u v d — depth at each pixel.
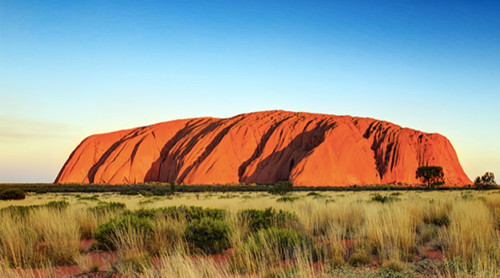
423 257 6.88
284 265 6.23
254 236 7.91
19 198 36.50
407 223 8.97
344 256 6.99
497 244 6.65
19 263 6.64
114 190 81.62
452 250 6.70
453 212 10.96
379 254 6.76
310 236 8.64
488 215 9.98
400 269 5.90
